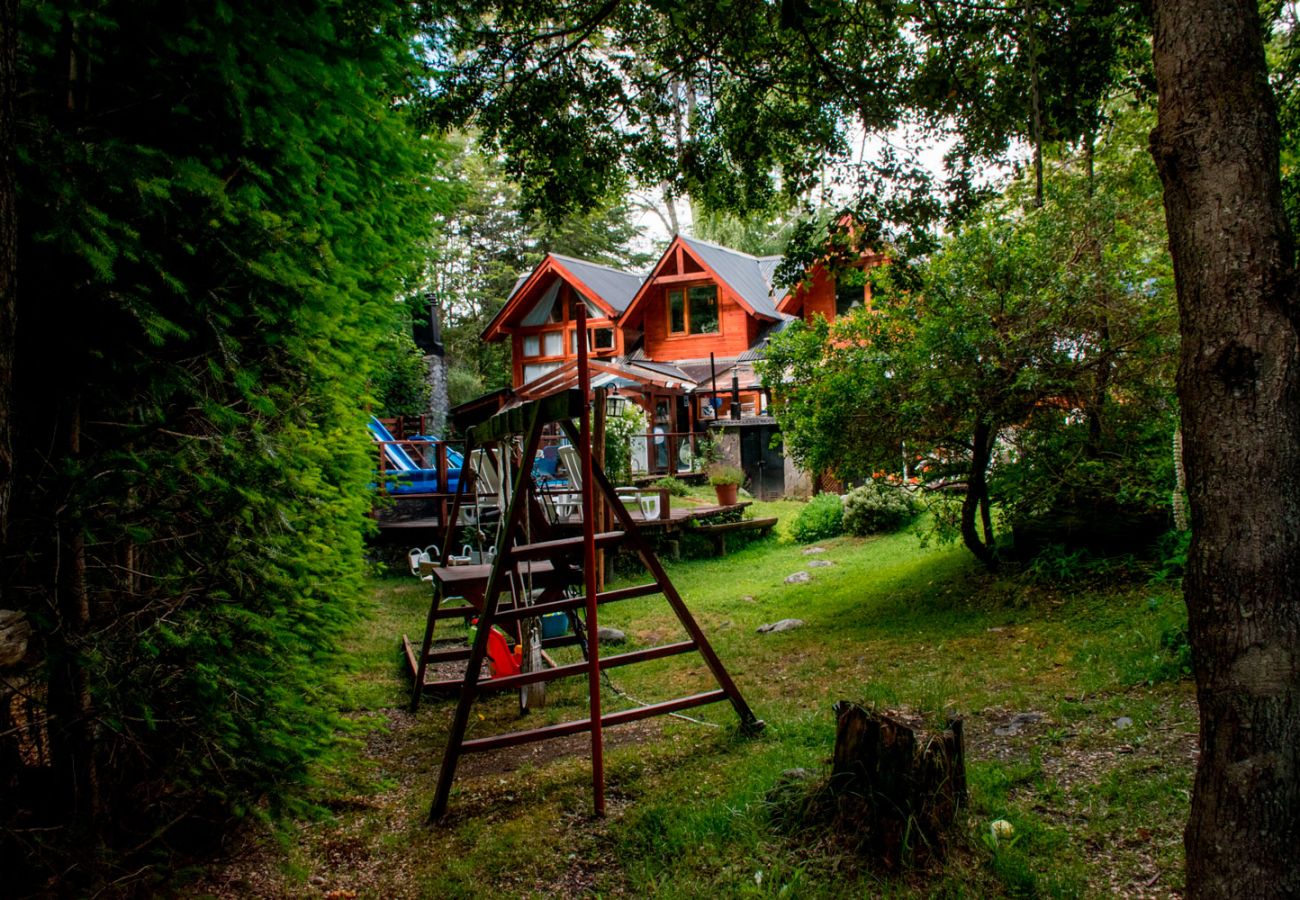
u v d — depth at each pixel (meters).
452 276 38.22
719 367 23.47
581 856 3.57
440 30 6.13
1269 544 2.15
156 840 3.00
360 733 4.11
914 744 3.23
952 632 6.70
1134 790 3.45
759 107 6.62
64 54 2.81
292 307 3.20
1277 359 2.18
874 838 3.22
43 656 2.57
